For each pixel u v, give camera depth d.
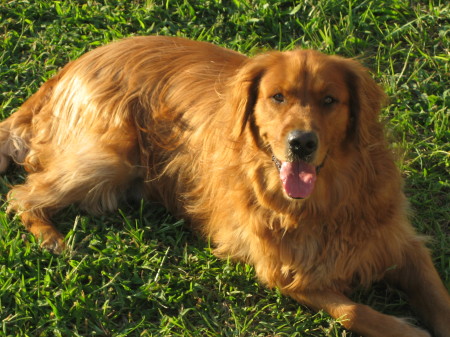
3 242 2.45
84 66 2.59
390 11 2.86
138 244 2.48
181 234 2.50
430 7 2.86
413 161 2.60
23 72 2.79
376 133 2.32
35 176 2.58
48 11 2.92
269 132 2.28
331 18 2.87
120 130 2.53
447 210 2.52
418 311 2.34
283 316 2.34
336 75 2.27
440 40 2.81
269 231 2.36
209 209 2.46
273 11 2.88
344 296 2.34
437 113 2.66
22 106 2.66
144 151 2.53
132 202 2.60
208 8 2.90
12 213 2.55
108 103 2.53
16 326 2.33
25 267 2.43
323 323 2.33
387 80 2.74
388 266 2.38
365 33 2.85
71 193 2.54
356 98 2.29
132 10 2.92
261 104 2.30
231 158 2.36
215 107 2.44
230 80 2.42
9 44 2.85
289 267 2.36
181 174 2.49
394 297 2.39
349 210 2.32
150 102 2.52
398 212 2.37
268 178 2.32
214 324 2.35
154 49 2.57
